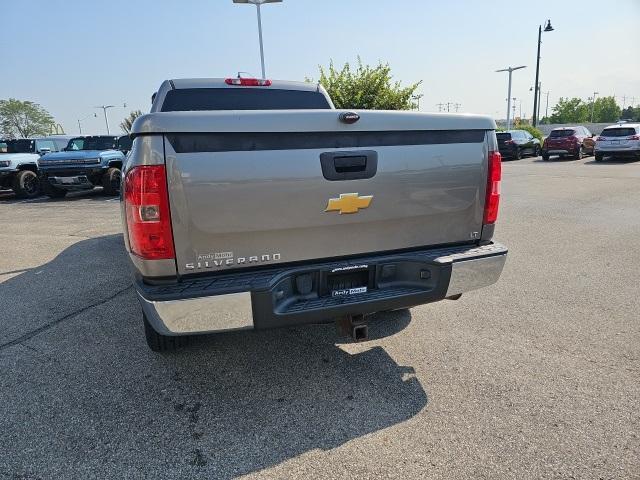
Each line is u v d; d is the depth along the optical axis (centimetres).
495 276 304
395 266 290
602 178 1430
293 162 253
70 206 1219
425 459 232
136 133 232
